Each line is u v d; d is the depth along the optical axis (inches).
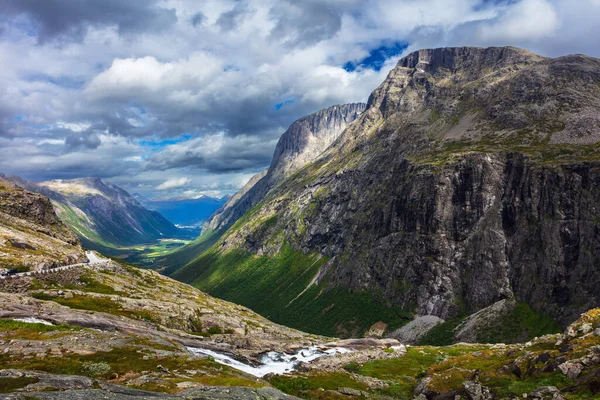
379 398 2265.0
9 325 2365.9
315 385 2464.3
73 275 4475.9
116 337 2490.2
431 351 4207.7
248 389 1621.6
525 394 1705.2
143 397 1342.3
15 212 6441.9
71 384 1382.9
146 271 6653.5
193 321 4180.6
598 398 1465.3
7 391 1222.3
